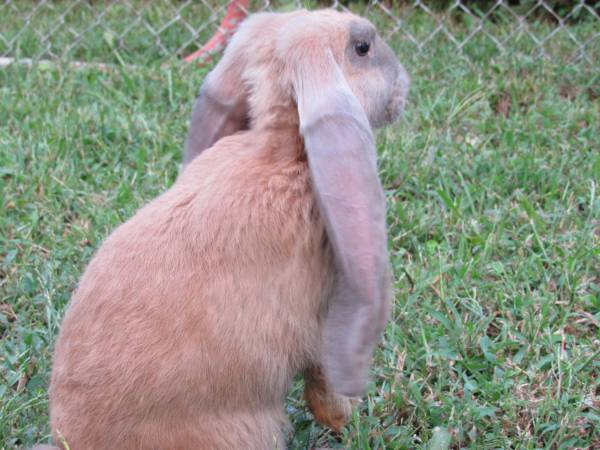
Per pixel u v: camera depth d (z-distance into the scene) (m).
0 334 1.23
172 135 1.56
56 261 1.30
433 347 1.17
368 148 0.90
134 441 0.93
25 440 1.07
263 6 2.04
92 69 1.84
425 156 1.50
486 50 1.92
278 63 0.97
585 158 1.50
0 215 1.39
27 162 1.52
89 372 0.93
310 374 1.04
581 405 1.08
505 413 1.09
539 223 1.33
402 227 1.35
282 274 0.94
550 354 1.15
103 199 1.42
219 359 0.92
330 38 0.97
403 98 1.05
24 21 2.17
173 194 0.97
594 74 1.80
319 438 1.10
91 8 2.17
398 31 2.01
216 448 0.94
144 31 2.09
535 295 1.22
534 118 1.62
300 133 0.94
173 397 0.92
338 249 0.89
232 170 0.96
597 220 1.35
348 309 0.90
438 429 1.05
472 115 1.65
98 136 1.56
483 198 1.40
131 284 0.93
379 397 1.12
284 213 0.94
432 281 1.24
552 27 2.12
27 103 1.66
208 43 1.92
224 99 1.03
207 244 0.93
